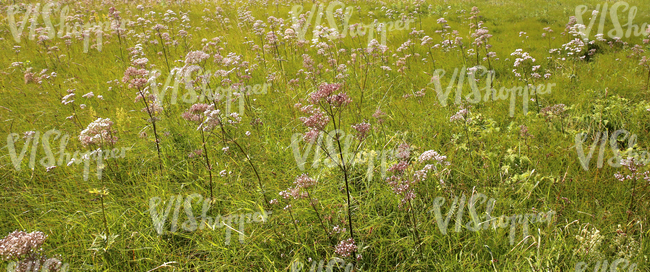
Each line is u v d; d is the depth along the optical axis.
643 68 7.31
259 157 4.57
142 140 4.96
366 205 3.67
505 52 8.85
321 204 3.69
